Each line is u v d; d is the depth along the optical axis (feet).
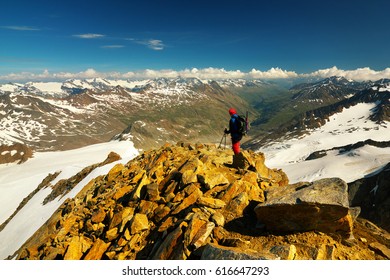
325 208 41.60
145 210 58.54
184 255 42.47
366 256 40.19
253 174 60.95
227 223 48.16
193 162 65.10
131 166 94.53
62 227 69.46
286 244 41.42
